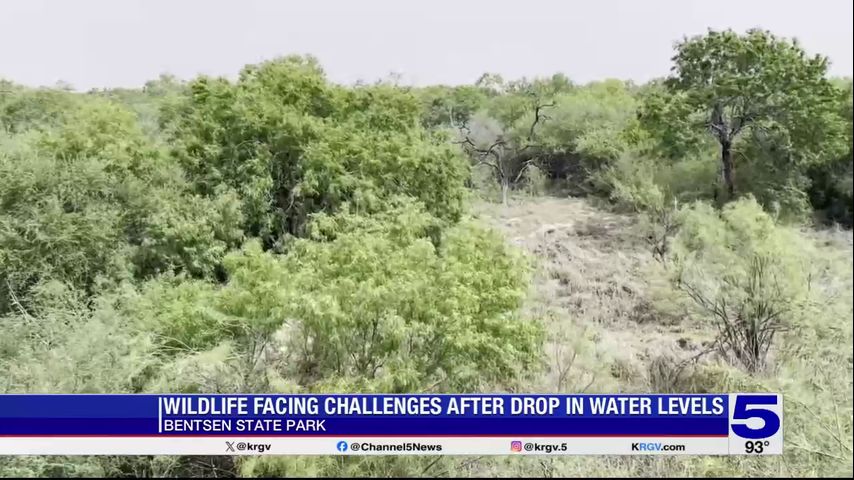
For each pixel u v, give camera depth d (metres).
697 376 4.62
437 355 4.30
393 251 4.62
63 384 4.12
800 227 6.20
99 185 6.25
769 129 6.59
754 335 5.03
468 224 4.68
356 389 4.15
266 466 4.11
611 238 6.36
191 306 4.49
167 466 4.04
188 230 6.10
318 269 4.44
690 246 5.69
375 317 4.26
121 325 4.58
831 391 4.50
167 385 4.14
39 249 5.55
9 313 5.14
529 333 4.32
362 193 6.56
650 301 5.59
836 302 4.88
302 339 4.55
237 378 4.30
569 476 4.14
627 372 4.77
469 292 4.14
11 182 5.79
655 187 6.57
